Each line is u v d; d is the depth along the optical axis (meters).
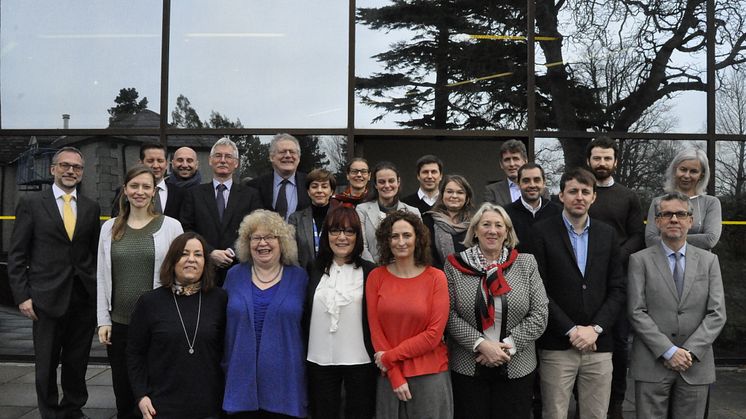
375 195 4.12
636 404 3.59
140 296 3.53
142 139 5.94
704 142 5.89
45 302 4.06
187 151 4.91
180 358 3.23
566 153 5.86
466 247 3.59
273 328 3.30
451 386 3.37
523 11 5.92
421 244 3.31
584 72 5.89
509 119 5.89
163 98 5.93
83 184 5.94
